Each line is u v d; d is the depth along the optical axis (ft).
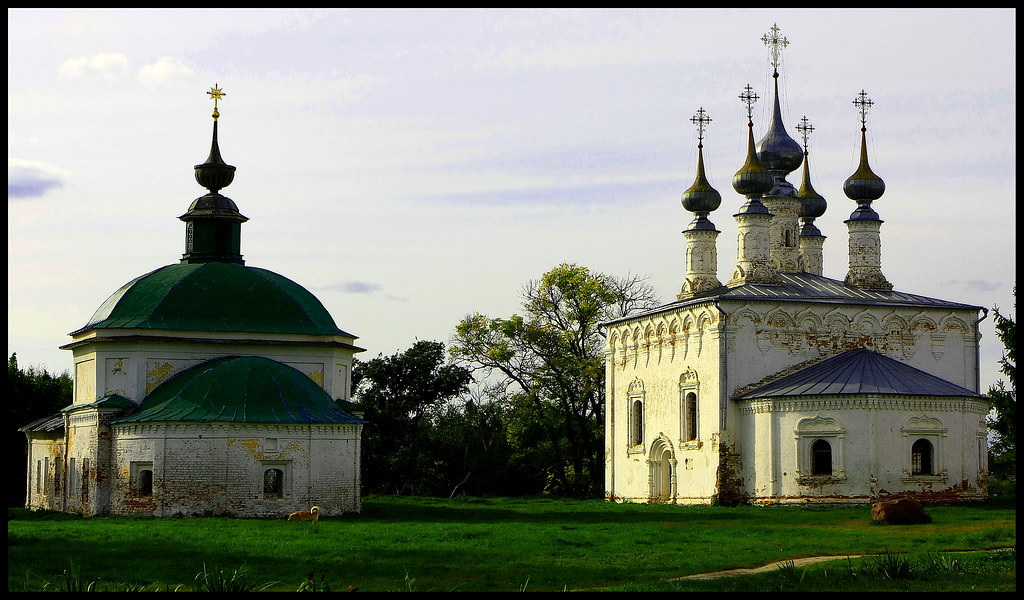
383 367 281.54
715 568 103.35
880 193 212.64
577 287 258.78
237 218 200.13
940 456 179.83
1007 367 140.36
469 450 298.76
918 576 91.86
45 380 250.78
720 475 189.98
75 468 179.11
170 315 181.57
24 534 131.03
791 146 223.71
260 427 162.91
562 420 276.41
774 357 193.47
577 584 93.30
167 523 149.59
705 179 223.51
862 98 216.33
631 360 219.82
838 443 179.11
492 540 125.70
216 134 203.51
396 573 98.73
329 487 167.12
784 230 219.82
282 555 110.83
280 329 185.88
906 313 198.80
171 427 161.89
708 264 219.82
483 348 262.06
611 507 196.03
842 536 130.21
